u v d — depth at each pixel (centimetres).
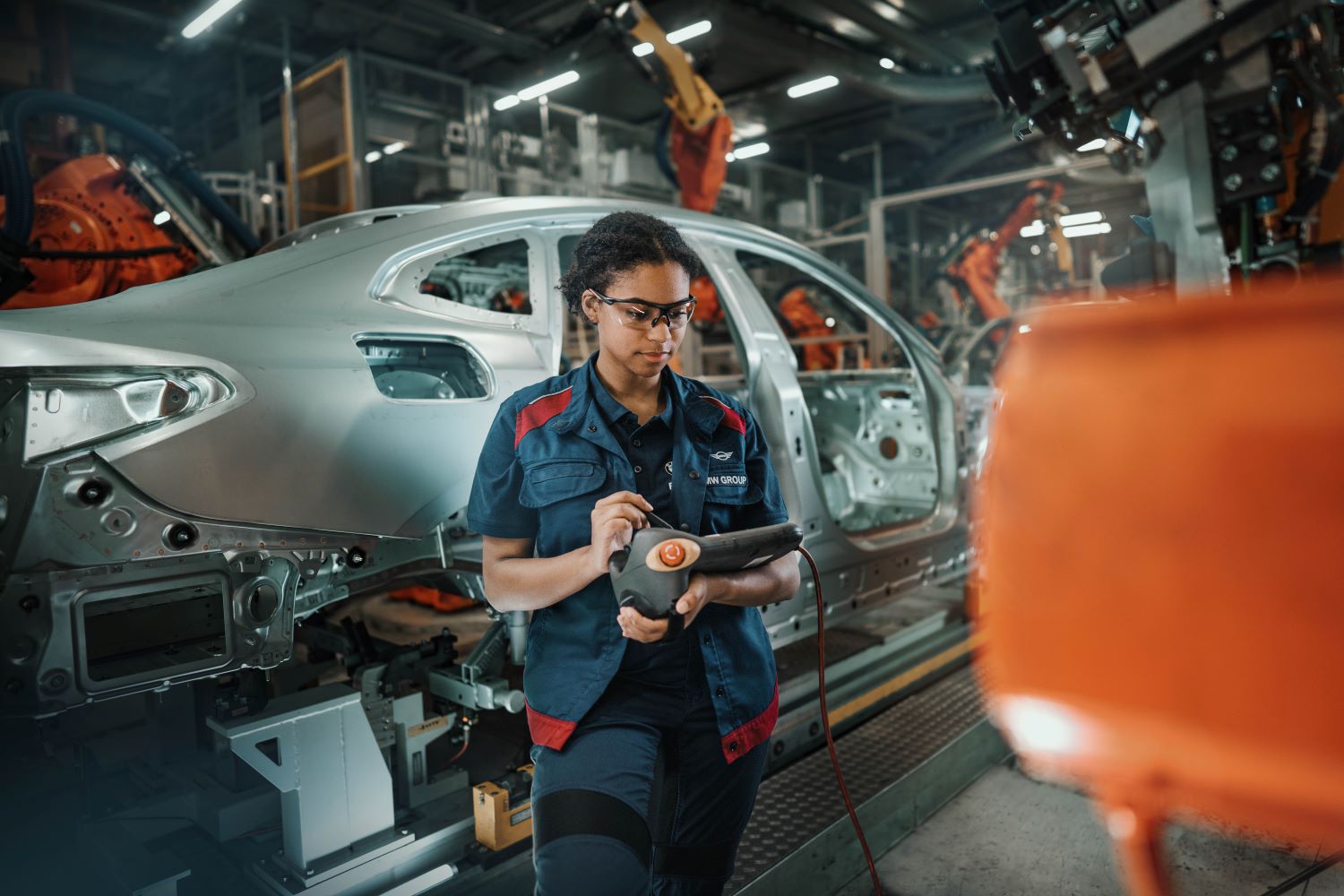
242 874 171
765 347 255
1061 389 74
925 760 232
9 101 324
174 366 141
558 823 102
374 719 186
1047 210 954
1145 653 68
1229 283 195
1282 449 62
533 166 915
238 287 169
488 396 187
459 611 421
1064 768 75
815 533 255
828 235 1177
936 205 1509
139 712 225
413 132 860
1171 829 227
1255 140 190
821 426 423
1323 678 60
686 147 522
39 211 388
